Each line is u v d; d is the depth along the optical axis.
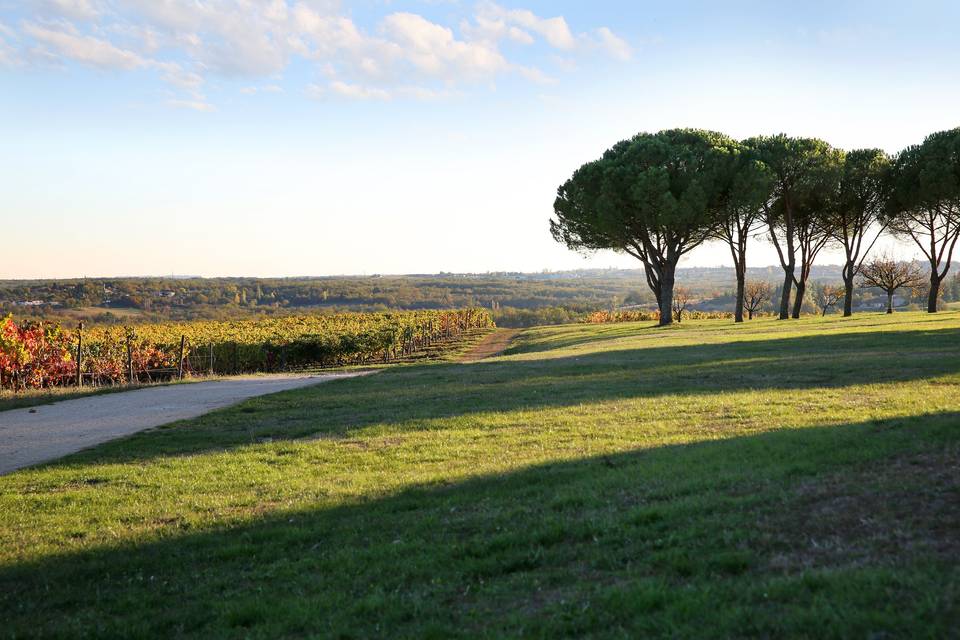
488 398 16.11
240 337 37.06
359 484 8.88
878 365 17.11
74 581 6.33
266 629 4.86
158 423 15.05
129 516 8.22
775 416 11.22
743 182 43.47
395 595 5.18
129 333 32.91
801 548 5.07
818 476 6.80
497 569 5.50
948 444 7.48
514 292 193.12
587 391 16.19
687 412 12.34
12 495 9.38
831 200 49.16
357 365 39.47
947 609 3.77
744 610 4.09
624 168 45.16
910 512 5.46
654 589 4.55
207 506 8.38
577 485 7.71
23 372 25.17
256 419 15.16
